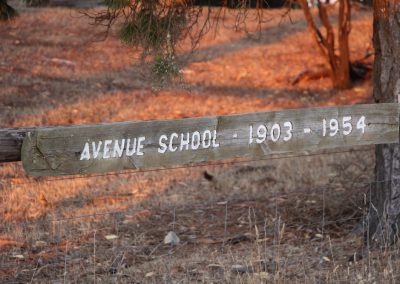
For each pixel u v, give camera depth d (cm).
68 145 1033
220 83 3994
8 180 2289
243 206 2064
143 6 1338
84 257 1577
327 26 3931
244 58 4441
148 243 1723
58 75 3791
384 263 1409
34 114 3153
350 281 1315
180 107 3459
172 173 2506
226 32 4834
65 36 4453
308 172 2414
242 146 1177
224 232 1766
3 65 3812
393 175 1502
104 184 2342
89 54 4194
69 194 2217
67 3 5156
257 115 1183
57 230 1822
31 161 1011
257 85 4022
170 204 2122
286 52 4584
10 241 1702
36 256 1595
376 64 1498
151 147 1099
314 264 1446
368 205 1759
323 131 1253
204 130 1139
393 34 1445
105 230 1828
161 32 1352
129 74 3938
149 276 1410
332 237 1686
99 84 3722
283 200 2053
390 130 1327
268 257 1497
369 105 1296
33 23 4622
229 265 1453
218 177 2430
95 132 1051
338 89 3997
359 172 2219
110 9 1370
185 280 1355
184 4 1380
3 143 1005
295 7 4581
